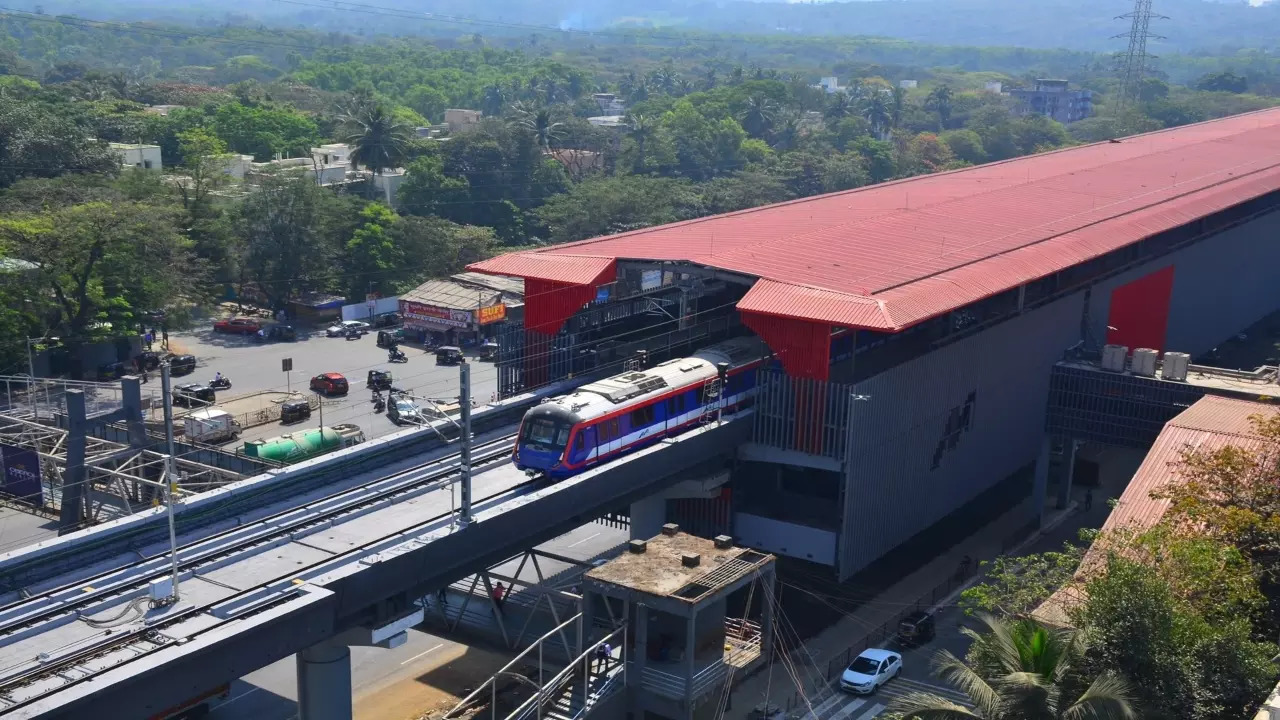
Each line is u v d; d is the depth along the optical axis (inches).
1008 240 3356.3
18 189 4884.4
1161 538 1642.5
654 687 2028.8
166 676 1502.2
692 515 2753.4
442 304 5118.1
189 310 5064.0
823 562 2591.0
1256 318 5177.2
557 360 2982.3
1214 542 1658.5
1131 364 2942.9
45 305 4315.9
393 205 7126.0
